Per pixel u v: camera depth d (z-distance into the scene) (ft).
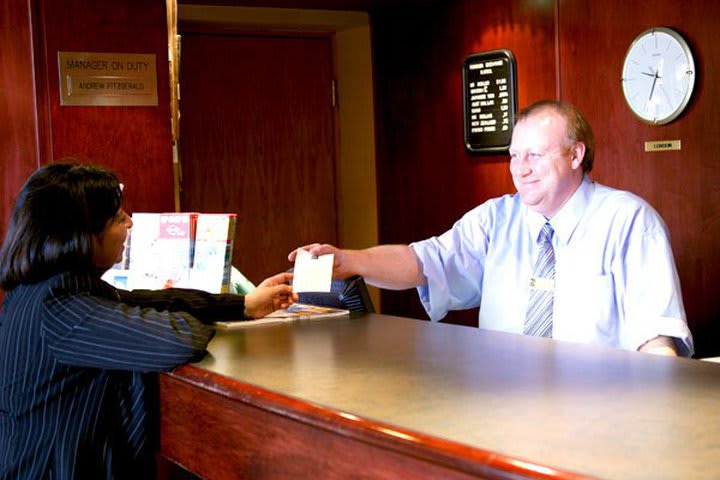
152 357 5.88
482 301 9.40
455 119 18.54
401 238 20.22
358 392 4.90
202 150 19.40
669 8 13.87
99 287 6.39
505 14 17.08
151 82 12.05
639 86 14.34
